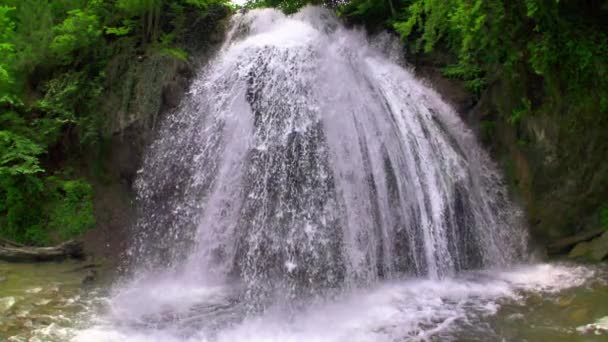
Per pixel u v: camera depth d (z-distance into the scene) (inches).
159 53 368.5
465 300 253.4
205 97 350.3
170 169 342.6
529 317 225.9
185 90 361.4
